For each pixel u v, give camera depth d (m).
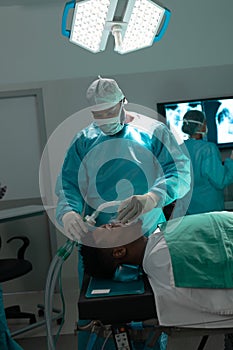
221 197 3.48
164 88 4.07
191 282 1.46
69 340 2.96
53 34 4.04
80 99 4.09
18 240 4.20
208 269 1.48
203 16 4.02
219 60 4.05
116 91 1.88
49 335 1.53
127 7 1.58
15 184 4.20
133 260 1.61
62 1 3.98
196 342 2.80
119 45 1.73
